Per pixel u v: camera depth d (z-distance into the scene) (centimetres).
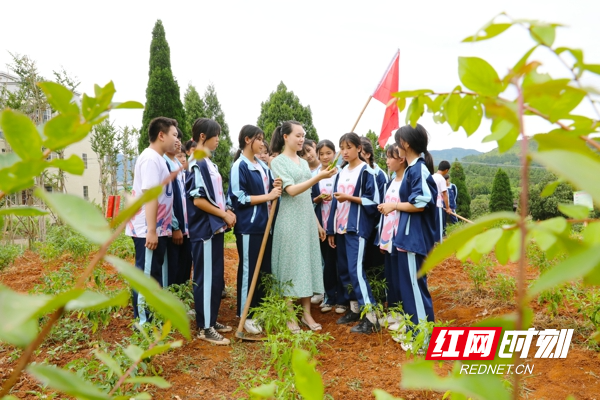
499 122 71
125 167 1219
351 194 429
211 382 296
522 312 41
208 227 370
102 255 47
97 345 322
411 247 348
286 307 361
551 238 60
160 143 376
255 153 412
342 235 447
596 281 46
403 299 358
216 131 388
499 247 69
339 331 406
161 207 370
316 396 62
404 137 362
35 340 47
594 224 64
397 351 344
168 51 1688
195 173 372
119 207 482
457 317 424
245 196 395
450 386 41
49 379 46
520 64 58
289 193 400
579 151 48
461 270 610
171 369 311
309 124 2538
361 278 408
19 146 53
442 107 89
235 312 462
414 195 342
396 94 86
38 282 521
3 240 796
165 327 86
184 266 447
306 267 409
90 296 50
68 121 52
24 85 919
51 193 46
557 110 62
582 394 264
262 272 412
